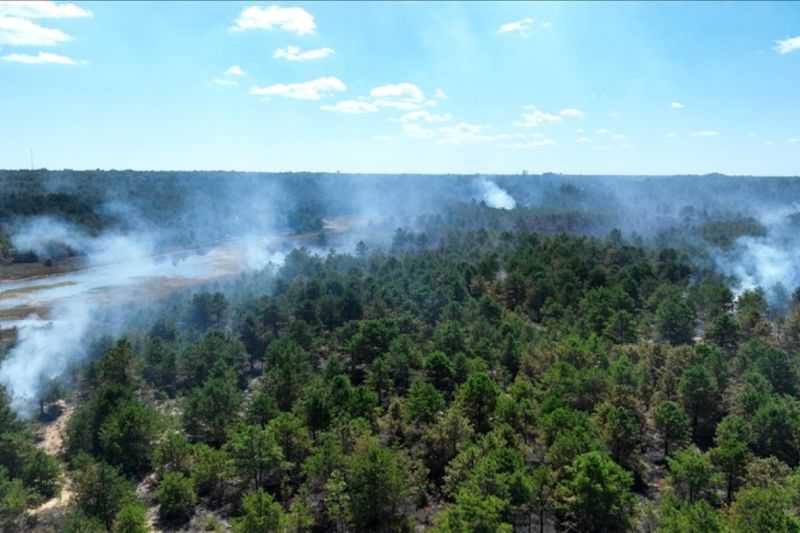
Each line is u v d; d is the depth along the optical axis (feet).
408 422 227.20
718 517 149.89
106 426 232.73
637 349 291.38
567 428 196.95
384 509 183.42
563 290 395.55
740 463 183.83
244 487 211.41
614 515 161.79
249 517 164.35
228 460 208.85
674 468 182.70
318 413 224.94
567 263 464.65
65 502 207.82
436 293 384.06
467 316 351.67
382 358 281.74
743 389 237.25
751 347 279.28
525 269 448.24
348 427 204.13
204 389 257.75
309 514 190.39
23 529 182.60
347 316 370.73
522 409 214.28
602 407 220.02
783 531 139.64
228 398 251.19
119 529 166.71
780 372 253.85
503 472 172.96
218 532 188.65
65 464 236.84
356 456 186.29
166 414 260.62
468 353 289.74
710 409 241.55
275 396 259.60
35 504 192.95
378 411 230.89
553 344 294.05
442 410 227.20
